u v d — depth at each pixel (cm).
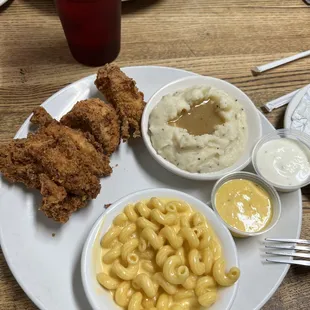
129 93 32
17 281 25
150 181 31
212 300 24
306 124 34
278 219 28
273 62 41
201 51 41
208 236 26
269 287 26
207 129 32
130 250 25
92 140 30
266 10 46
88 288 24
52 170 27
